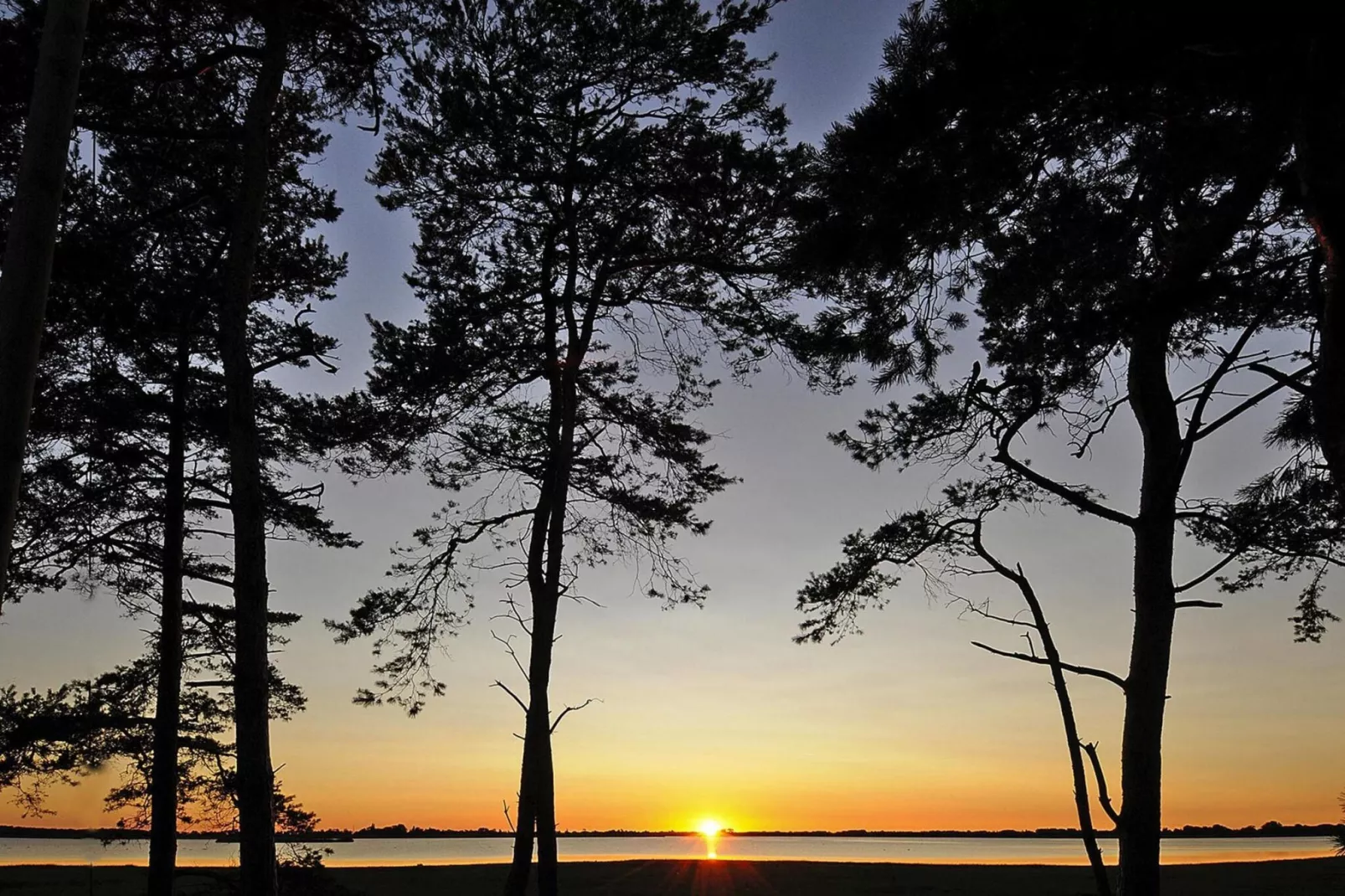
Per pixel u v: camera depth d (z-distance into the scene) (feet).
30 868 167.94
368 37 37.09
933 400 38.70
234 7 34.42
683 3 46.21
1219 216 23.72
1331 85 18.97
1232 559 39.32
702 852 449.06
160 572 53.88
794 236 28.12
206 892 51.42
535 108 47.34
